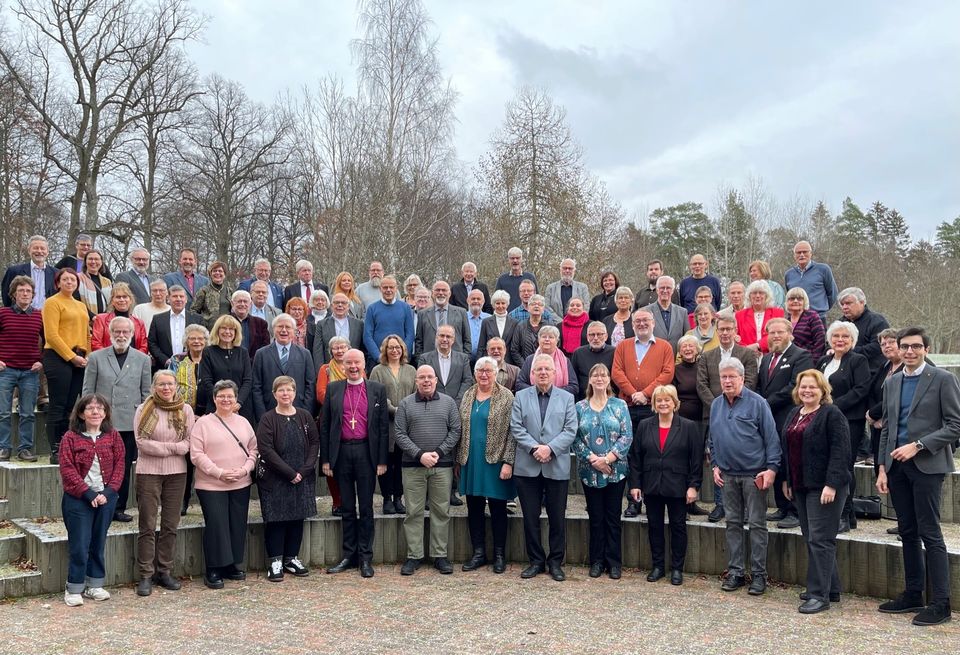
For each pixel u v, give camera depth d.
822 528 6.00
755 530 6.48
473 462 7.19
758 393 7.16
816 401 6.03
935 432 5.62
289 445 6.89
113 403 7.05
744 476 6.50
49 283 8.77
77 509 6.04
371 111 20.78
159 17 23.69
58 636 5.31
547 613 5.89
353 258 20.33
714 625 5.61
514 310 9.51
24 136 21.45
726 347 7.34
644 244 36.47
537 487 7.05
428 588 6.62
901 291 36.50
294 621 5.68
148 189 26.86
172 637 5.31
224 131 29.94
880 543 6.30
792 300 7.85
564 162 21.80
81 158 22.09
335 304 8.47
